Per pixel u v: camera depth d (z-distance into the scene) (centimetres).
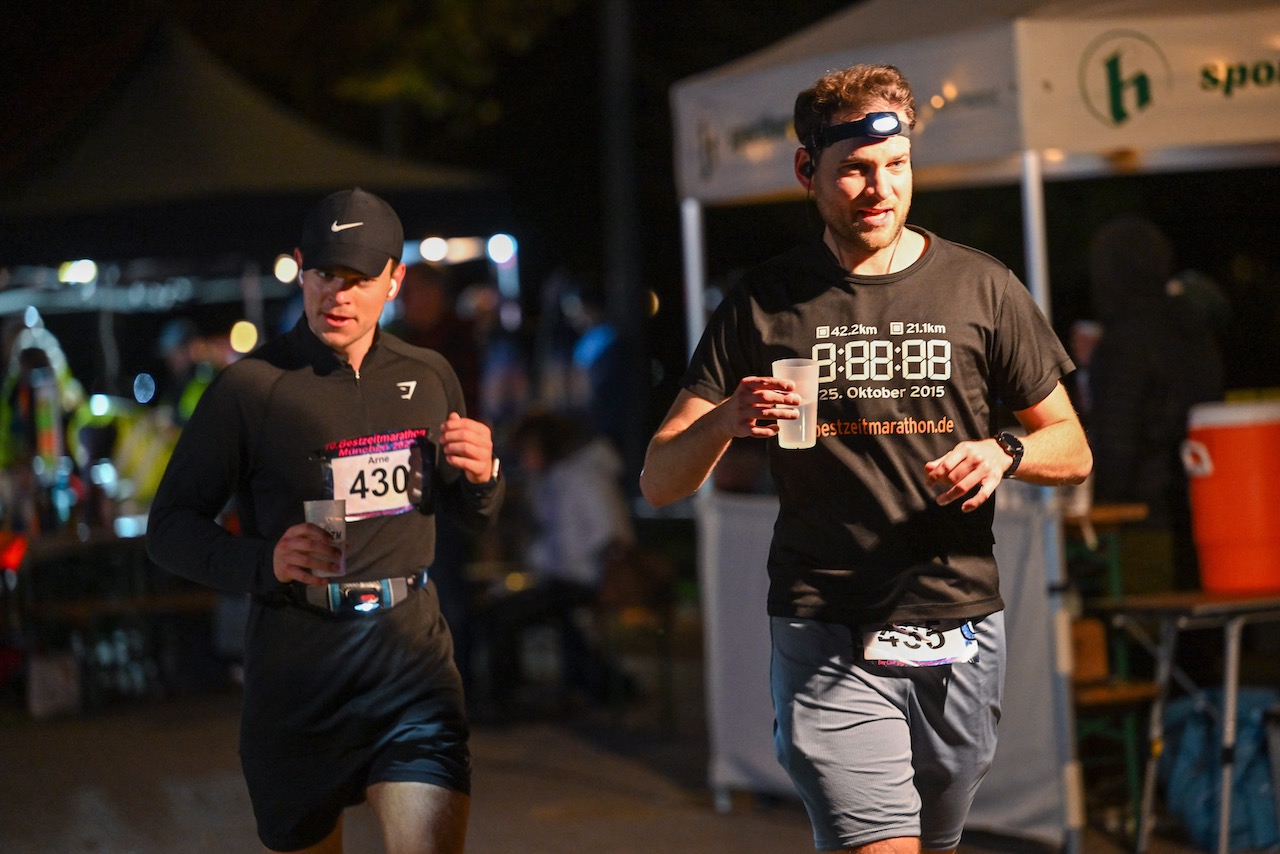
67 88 1115
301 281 421
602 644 1050
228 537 406
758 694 740
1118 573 679
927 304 382
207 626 1164
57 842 729
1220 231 1220
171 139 1105
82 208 1054
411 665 411
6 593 1077
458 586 1013
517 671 1024
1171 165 752
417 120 2334
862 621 386
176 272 1425
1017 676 646
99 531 1108
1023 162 632
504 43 2134
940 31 651
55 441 1122
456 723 411
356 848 704
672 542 1812
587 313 1722
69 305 1432
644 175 2197
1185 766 660
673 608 983
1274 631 721
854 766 387
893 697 390
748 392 365
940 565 384
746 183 728
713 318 404
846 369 383
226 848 707
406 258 1413
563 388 1653
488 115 2217
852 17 759
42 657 1071
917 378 381
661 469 393
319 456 413
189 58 1161
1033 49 621
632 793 799
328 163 1105
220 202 1058
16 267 1073
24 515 1100
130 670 1155
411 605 415
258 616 412
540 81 2427
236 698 1111
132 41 1145
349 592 409
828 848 396
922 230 396
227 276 1514
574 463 1021
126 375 1533
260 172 1080
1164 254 695
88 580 1141
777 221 1920
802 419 373
